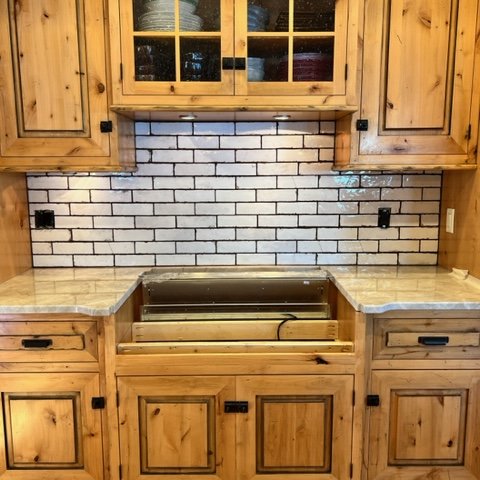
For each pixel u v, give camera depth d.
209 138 2.08
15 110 1.74
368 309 1.53
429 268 2.10
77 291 1.74
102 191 2.11
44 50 1.71
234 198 2.12
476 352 1.61
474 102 1.75
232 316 1.90
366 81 1.74
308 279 1.98
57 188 2.10
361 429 1.64
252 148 2.09
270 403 1.64
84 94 1.73
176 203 2.12
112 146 1.76
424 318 1.59
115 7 1.66
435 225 2.14
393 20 1.71
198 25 1.69
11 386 1.61
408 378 1.62
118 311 1.63
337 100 1.72
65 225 2.13
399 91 1.74
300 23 1.70
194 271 2.08
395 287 1.75
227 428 1.64
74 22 1.69
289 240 2.15
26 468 1.66
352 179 2.12
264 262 2.16
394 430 1.65
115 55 1.68
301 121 2.07
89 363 1.60
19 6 1.68
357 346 1.59
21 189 2.04
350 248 2.15
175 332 1.85
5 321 1.57
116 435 1.64
